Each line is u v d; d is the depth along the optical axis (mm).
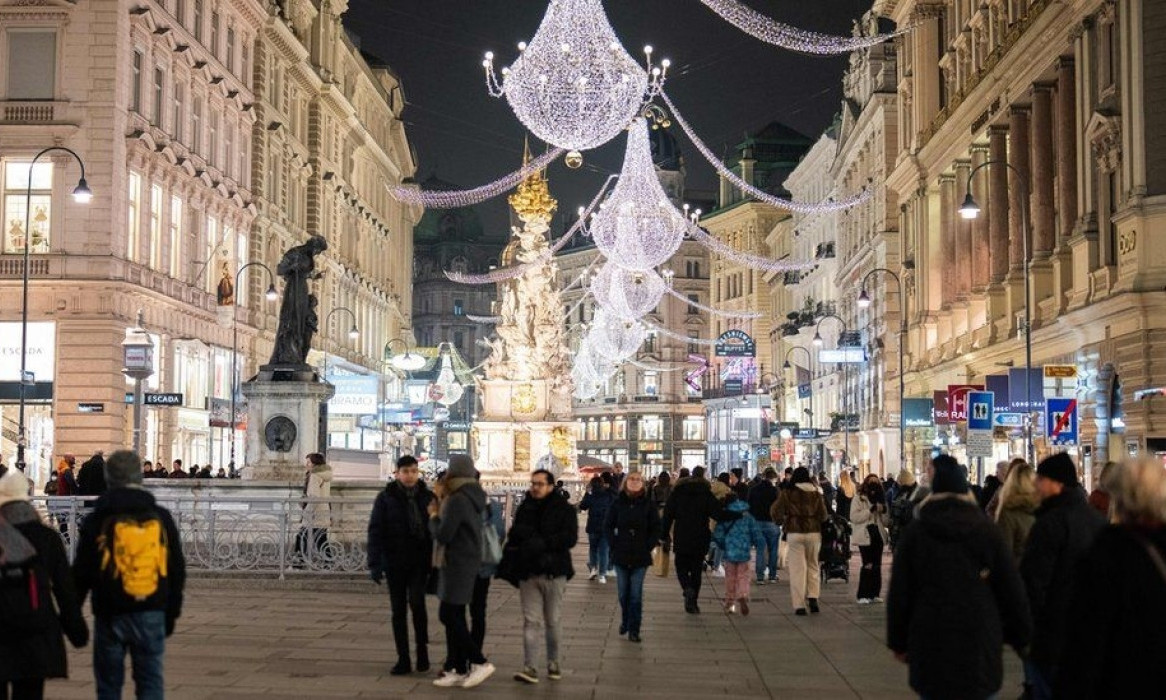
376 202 102938
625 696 13758
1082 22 39219
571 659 16516
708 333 157500
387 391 100875
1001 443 48906
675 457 154625
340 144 87375
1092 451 38812
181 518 23938
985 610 8562
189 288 55344
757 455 104438
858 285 84375
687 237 157375
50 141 46812
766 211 134750
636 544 18500
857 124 80688
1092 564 6473
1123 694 6309
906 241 67750
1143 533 6473
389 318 107312
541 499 14711
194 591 22922
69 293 46875
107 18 47000
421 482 15125
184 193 55094
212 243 59281
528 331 61531
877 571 24062
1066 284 42188
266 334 67375
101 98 47000
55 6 46688
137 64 49875
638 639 18484
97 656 9867
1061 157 42406
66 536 24031
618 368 157125
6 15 46781
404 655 14695
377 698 13195
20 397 42250
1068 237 42094
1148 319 34344
